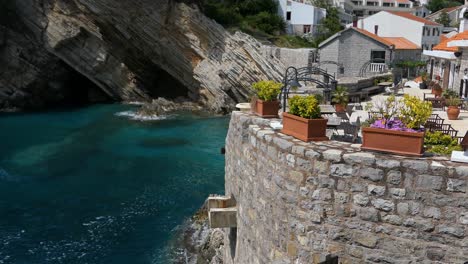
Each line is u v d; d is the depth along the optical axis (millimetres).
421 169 7457
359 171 7930
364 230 7965
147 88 59656
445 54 25484
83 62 55250
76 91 59875
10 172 30234
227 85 52312
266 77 51906
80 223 22750
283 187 9070
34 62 54094
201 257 18781
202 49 54312
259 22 74375
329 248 8320
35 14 52656
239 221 11867
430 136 9484
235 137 12461
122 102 58125
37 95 55281
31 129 42844
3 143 37594
